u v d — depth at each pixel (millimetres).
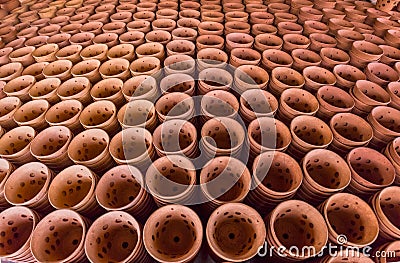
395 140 1334
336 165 1293
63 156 1383
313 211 1121
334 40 1985
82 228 1165
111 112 1567
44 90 1774
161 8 2422
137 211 1211
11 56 2002
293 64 1835
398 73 1750
